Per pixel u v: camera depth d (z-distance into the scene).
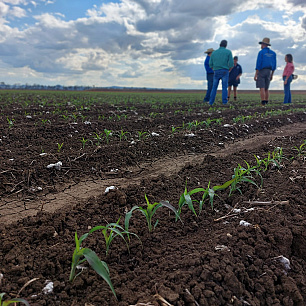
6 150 4.38
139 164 4.22
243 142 5.77
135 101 13.95
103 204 2.77
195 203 2.76
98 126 6.28
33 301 1.60
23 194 3.13
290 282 1.81
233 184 2.85
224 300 1.62
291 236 2.14
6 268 1.86
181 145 5.18
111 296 1.63
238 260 1.89
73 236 2.23
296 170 3.50
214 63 11.82
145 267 1.89
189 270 1.78
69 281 1.74
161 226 2.37
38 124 6.25
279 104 13.91
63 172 3.71
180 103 13.29
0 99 12.34
